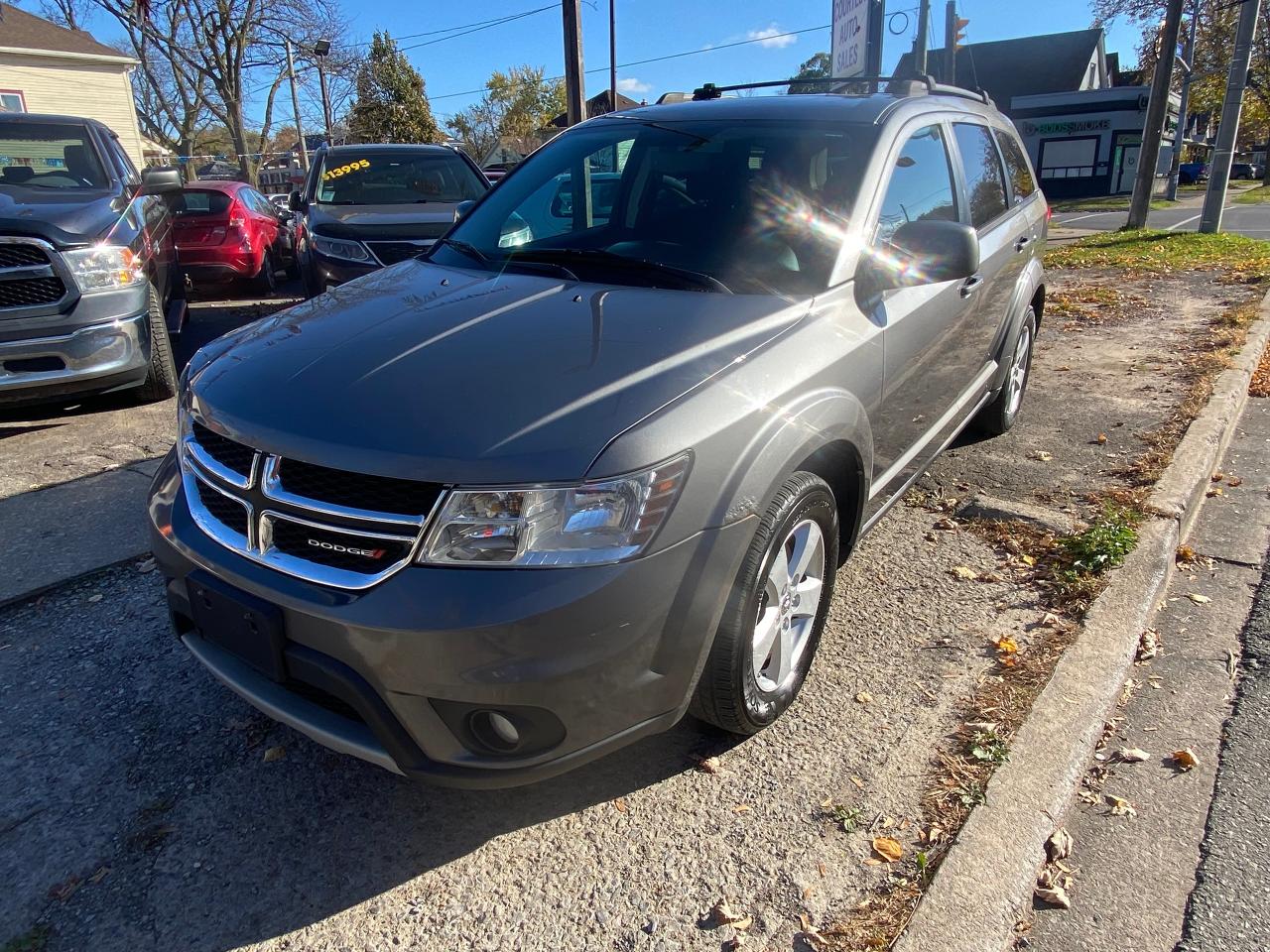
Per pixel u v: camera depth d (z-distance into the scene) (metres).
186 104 37.75
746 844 2.27
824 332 2.66
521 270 3.13
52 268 4.94
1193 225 20.69
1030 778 2.43
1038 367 6.63
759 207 3.14
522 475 1.95
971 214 4.05
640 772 2.54
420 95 45.81
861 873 2.17
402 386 2.21
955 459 4.80
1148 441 4.96
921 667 2.97
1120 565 3.52
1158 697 2.96
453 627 1.91
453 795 2.47
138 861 2.25
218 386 2.41
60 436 5.28
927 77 4.13
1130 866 2.29
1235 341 6.93
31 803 2.43
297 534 2.12
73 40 26.12
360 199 8.88
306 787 2.50
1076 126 41.81
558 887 2.17
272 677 2.18
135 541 3.90
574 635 1.96
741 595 2.29
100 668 3.03
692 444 2.10
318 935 2.05
